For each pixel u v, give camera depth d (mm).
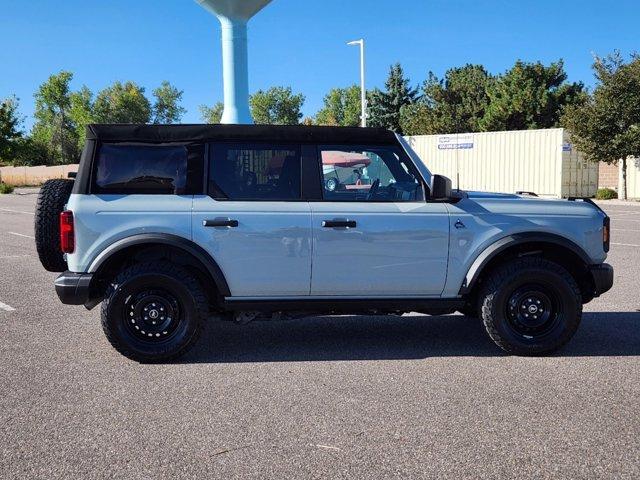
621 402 4508
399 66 61281
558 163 28438
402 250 5586
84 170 5473
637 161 31281
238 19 18984
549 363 5457
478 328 6789
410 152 5734
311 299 5602
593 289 5941
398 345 6090
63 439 3910
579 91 47062
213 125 5570
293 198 5582
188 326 5438
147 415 4297
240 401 4555
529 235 5617
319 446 3791
